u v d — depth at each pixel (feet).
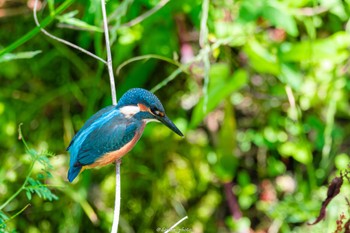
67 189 35.63
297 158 35.96
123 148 24.80
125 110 24.97
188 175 38.19
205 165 38.01
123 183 37.93
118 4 31.76
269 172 37.78
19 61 36.73
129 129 24.62
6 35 36.96
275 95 36.47
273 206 36.22
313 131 37.99
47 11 35.42
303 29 35.65
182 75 37.01
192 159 37.93
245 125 38.01
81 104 37.63
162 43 33.88
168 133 37.35
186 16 34.63
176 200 38.50
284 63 32.14
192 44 35.04
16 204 37.01
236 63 35.81
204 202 38.70
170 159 37.91
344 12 32.45
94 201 37.60
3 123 36.40
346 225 23.16
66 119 37.37
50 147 37.58
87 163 24.91
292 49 32.17
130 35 32.19
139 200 38.34
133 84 35.17
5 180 36.24
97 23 29.27
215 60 35.47
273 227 36.78
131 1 29.43
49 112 37.76
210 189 38.52
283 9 31.01
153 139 37.40
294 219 34.63
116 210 22.00
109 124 24.66
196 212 38.65
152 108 24.75
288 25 30.71
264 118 37.55
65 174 37.04
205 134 37.99
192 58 32.37
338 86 34.86
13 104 37.22
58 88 37.37
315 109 37.01
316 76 35.12
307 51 32.12
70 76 37.42
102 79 36.40
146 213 38.40
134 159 37.86
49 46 36.86
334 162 37.14
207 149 37.73
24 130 37.32
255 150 38.47
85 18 30.55
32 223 37.32
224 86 32.07
